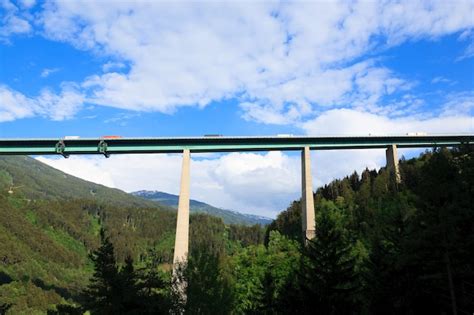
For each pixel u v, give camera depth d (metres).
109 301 24.69
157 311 25.59
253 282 80.12
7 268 188.75
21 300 145.25
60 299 156.12
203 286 38.22
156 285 26.67
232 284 53.41
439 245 28.17
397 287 33.53
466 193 28.55
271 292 39.66
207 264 40.16
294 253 87.12
